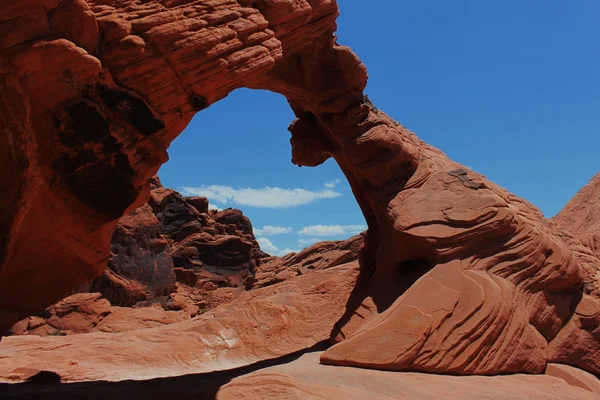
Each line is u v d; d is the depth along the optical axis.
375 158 13.71
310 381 8.88
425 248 12.17
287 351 14.94
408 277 12.76
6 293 8.77
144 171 8.63
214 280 41.22
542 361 10.99
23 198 7.87
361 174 14.21
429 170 13.65
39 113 7.45
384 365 9.93
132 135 8.23
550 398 9.11
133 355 13.84
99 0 8.05
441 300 10.73
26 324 20.08
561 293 12.28
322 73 13.76
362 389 8.51
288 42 11.73
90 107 7.60
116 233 30.44
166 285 32.25
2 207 7.98
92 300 21.77
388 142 13.46
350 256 30.58
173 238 44.06
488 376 10.18
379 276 13.30
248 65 9.38
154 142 8.62
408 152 13.58
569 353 11.63
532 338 11.00
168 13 8.54
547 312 11.69
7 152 7.75
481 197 12.23
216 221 50.62
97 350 14.12
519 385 9.66
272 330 15.88
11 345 14.70
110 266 29.58
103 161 7.93
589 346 11.84
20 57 7.07
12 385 10.41
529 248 11.82
